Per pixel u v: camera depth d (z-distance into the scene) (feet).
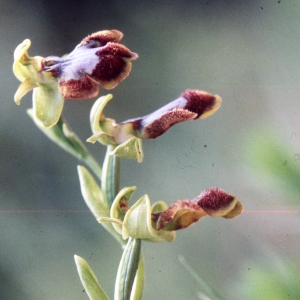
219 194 0.76
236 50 1.30
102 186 0.81
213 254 1.19
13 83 1.33
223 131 1.26
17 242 1.26
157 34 1.32
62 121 0.82
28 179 1.30
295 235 1.08
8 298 1.24
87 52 0.76
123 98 1.29
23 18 1.31
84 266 0.79
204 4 1.32
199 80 1.31
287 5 1.26
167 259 1.23
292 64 1.24
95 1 1.31
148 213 0.76
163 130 0.78
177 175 1.26
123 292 0.78
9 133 1.32
